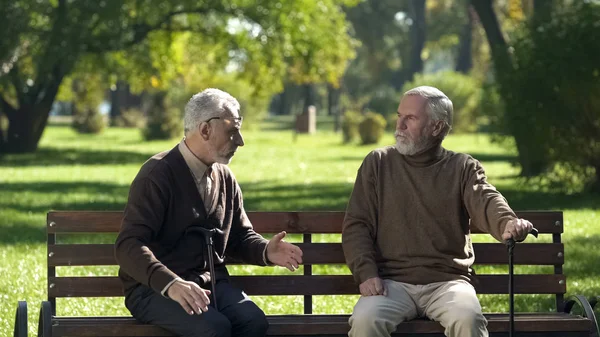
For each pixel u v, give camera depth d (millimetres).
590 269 11406
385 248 6062
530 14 21484
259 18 37281
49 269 6047
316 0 38125
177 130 47469
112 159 33938
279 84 41344
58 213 6062
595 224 15453
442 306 5797
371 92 88250
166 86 45094
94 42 34781
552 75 19344
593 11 19609
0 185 23094
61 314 9039
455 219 6000
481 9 26062
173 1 36188
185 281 5418
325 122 77875
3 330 8312
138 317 5699
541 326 5891
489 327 5867
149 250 5527
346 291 6332
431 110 5973
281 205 18922
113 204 18812
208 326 5465
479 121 54344
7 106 36281
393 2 83250
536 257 6430
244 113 59562
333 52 39156
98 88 45031
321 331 5785
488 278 6383
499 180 24750
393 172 6074
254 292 6246
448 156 6094
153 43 40062
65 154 36344
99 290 6078
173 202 5723
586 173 20484
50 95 36594
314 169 29812
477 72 64812
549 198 19781
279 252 5879
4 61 33312
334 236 14086
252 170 29359
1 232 14594
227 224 5941
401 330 5812
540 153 20203
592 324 5910
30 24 34250
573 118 19641
